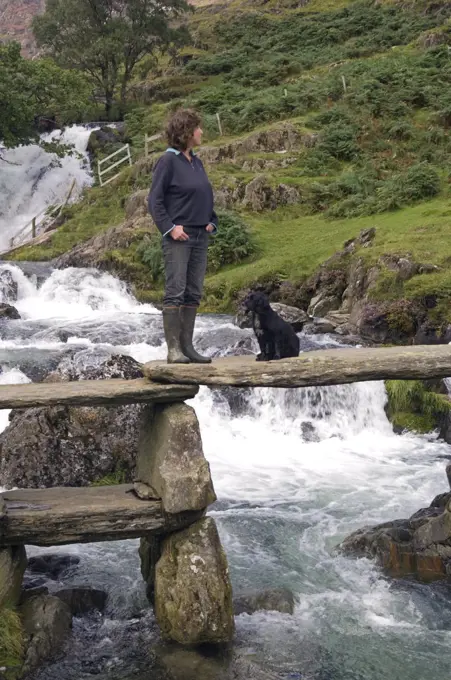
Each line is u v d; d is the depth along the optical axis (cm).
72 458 830
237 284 1959
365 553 679
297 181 2609
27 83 3391
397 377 545
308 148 2931
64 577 645
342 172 2720
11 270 2170
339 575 649
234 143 3019
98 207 3105
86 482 823
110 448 840
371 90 3256
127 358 962
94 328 1616
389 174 2645
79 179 3631
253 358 608
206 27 6500
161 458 536
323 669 504
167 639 532
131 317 1802
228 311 1927
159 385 523
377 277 1633
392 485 908
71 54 4703
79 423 846
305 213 2508
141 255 2267
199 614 522
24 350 1388
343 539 729
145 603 595
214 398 1166
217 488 896
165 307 549
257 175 2670
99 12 4928
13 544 517
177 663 504
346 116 3084
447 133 2881
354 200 2403
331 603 599
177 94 4753
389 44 4669
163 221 533
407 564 643
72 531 513
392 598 605
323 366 530
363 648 533
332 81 3547
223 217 2297
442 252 1650
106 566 668
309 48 5062
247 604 587
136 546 718
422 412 1161
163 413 547
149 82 5075
